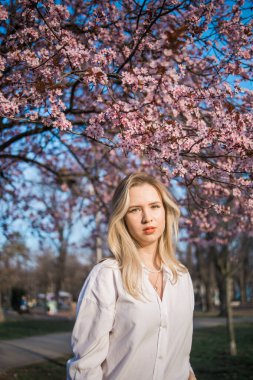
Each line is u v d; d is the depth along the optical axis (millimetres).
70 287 52781
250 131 4328
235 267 12477
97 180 8578
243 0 5148
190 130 4504
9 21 5254
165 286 2057
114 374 1906
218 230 9000
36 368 9391
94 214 11336
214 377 8555
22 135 6250
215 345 13305
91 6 5688
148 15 5137
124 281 1964
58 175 8109
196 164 4402
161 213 2189
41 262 43906
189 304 2127
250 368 9367
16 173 9859
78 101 6480
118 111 4164
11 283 28828
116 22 5699
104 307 1938
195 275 36906
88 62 4941
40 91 4082
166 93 4238
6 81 4926
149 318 1926
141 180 2211
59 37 4832
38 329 18516
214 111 4473
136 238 2164
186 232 8891
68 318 26188
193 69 5609
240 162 4426
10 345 13086
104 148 7598
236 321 23469
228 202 6613
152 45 5074
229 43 5219
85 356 1891
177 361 2043
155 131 4102
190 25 4977
